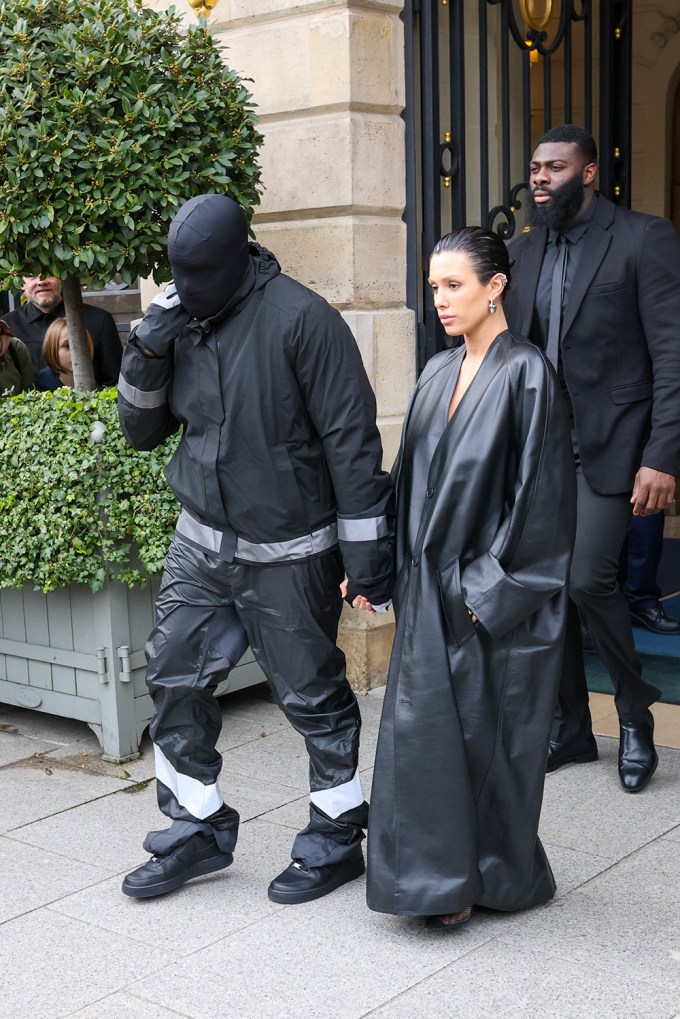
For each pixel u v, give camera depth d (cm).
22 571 380
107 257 372
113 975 260
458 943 269
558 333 355
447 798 263
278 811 346
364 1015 241
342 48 422
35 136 360
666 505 347
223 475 279
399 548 276
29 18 372
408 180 450
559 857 311
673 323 344
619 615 352
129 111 363
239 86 395
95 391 404
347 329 275
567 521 262
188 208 264
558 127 352
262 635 289
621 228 351
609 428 350
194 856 295
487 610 258
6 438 378
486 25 466
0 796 364
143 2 469
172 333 276
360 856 300
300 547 282
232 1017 243
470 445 262
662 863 307
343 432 271
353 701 298
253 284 273
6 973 262
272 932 277
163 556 366
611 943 267
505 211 473
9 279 381
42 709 407
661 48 762
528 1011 241
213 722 299
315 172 433
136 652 389
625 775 354
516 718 267
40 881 306
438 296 267
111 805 356
